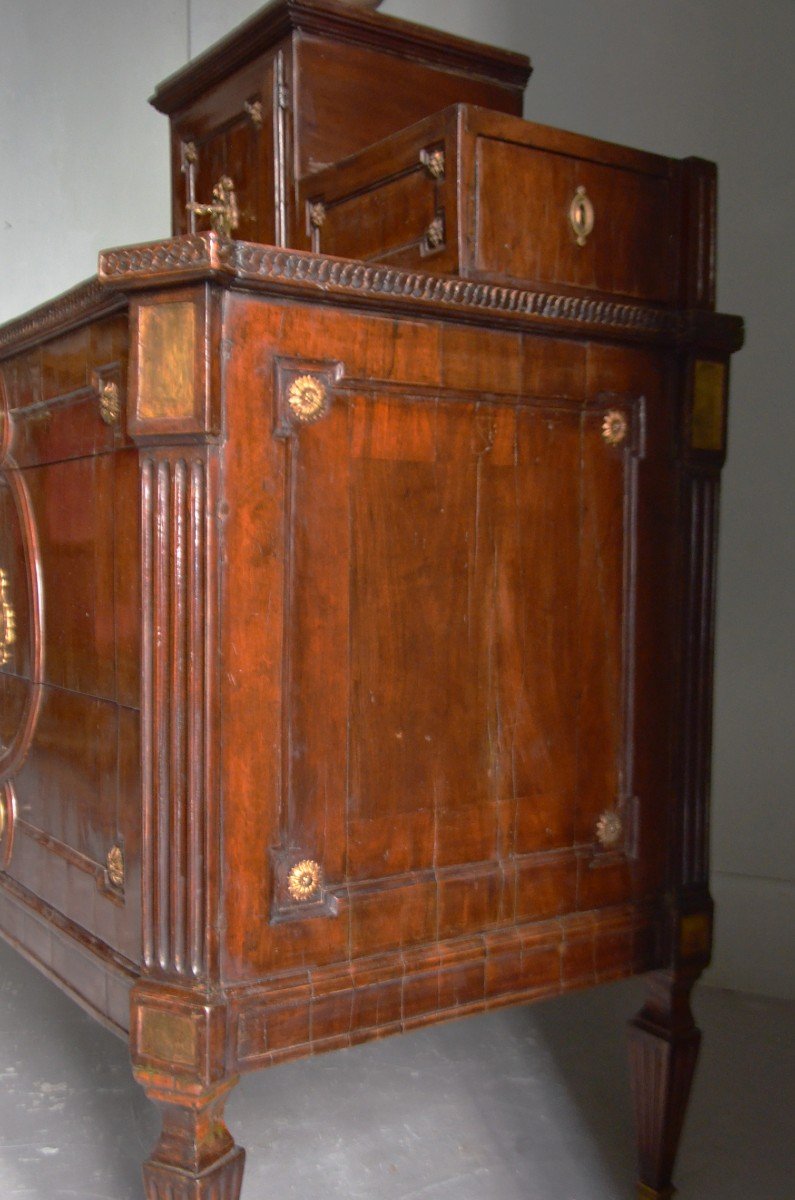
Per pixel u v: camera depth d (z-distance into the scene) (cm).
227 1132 117
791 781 228
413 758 127
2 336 155
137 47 276
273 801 117
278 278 111
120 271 111
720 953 232
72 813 141
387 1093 184
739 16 226
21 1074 188
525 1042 205
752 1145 169
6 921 162
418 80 172
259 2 270
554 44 247
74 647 140
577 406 138
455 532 129
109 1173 158
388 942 125
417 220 135
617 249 142
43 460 148
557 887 139
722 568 236
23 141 270
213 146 184
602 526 142
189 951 113
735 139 228
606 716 144
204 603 111
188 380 109
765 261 227
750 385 230
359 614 122
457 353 127
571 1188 156
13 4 267
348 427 120
